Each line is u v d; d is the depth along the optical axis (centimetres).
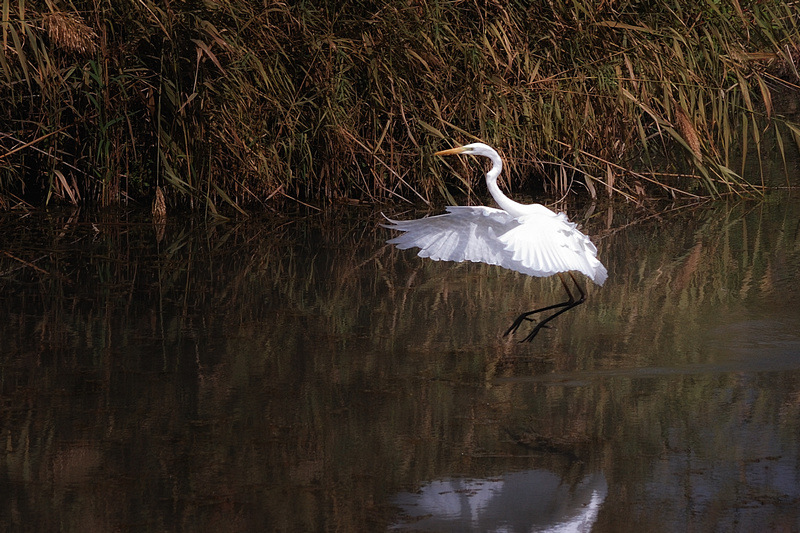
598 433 765
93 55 1498
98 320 1076
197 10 1480
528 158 1752
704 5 1700
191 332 1036
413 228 864
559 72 1673
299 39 1580
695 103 1708
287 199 1736
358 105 1645
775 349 962
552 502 648
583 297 982
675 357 945
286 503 652
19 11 1330
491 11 1689
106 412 814
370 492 668
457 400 840
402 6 1564
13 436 764
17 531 613
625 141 1769
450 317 1097
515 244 776
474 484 680
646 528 613
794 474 685
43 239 1447
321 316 1098
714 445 738
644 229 1524
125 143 1616
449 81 1636
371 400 840
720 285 1197
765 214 1598
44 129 1562
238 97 1554
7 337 1013
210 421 794
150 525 621
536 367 926
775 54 1681
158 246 1418
